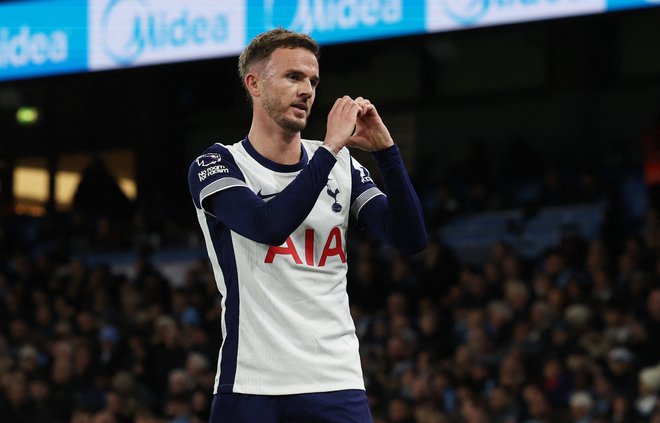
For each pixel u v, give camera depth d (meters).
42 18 24.55
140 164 44.56
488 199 35.47
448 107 41.31
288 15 22.03
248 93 8.22
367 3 21.48
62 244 38.44
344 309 7.86
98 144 45.59
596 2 19.89
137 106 44.97
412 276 29.45
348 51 21.56
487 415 22.03
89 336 30.23
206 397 25.05
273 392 7.56
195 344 27.83
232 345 7.75
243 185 7.68
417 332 26.89
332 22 21.70
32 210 46.41
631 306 24.03
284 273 7.68
